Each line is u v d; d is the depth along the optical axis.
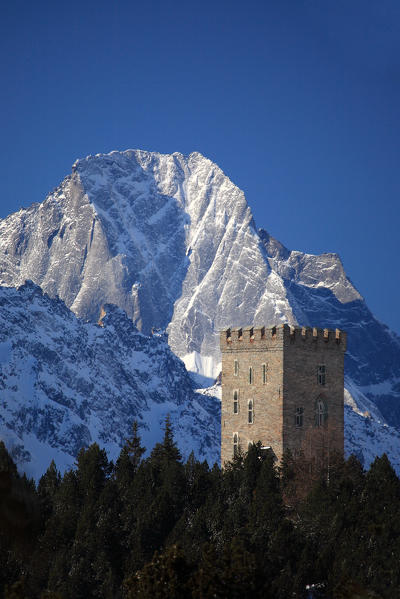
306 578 183.12
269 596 142.62
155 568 139.75
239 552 144.62
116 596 186.50
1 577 158.25
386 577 182.25
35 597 163.25
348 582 135.75
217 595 135.75
